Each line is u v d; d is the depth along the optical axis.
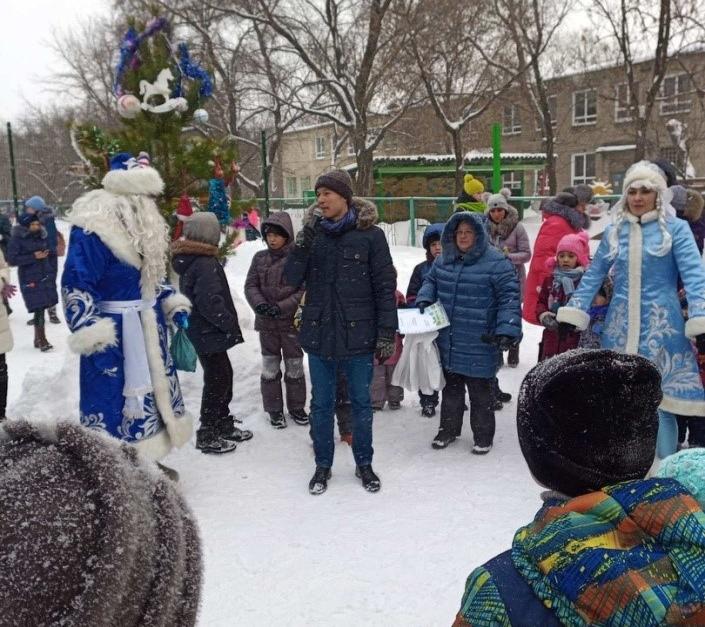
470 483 4.16
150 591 0.84
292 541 3.49
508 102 24.06
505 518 3.69
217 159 5.82
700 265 3.72
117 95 5.82
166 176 5.63
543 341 5.16
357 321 3.99
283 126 24.39
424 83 19.47
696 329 3.57
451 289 4.63
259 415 5.44
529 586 1.23
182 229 5.25
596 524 1.22
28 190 28.67
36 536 0.73
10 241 8.30
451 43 20.17
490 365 4.55
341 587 3.07
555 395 1.34
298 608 2.92
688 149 20.03
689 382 3.81
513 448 4.75
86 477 0.80
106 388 3.71
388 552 3.36
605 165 32.06
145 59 5.68
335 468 4.48
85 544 0.75
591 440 1.32
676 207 5.40
